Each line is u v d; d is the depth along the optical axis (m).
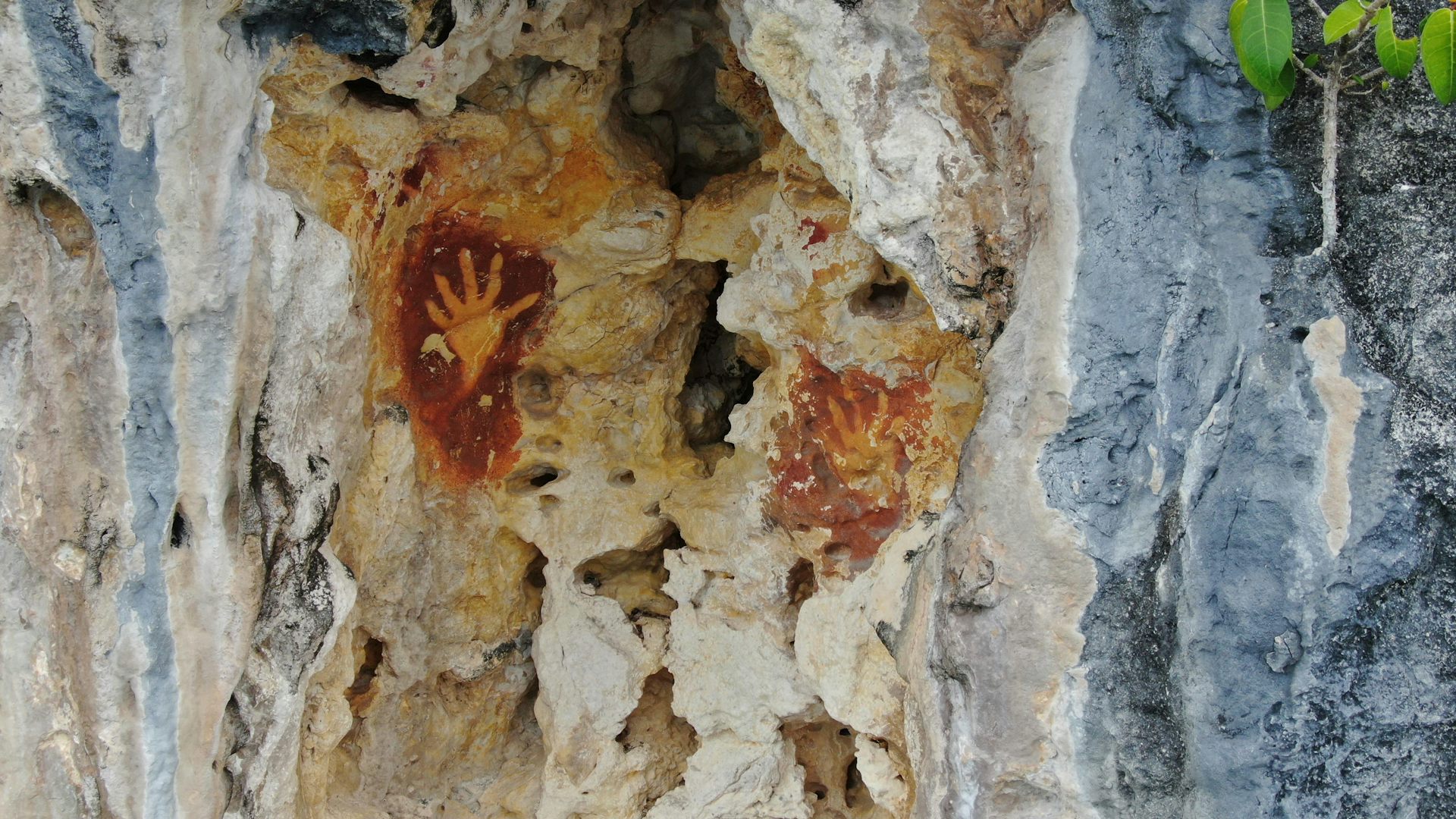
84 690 3.25
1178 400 3.07
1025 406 3.13
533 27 3.41
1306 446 3.02
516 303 3.69
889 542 3.52
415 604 3.78
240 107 3.15
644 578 3.94
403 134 3.42
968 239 3.17
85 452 3.20
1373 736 3.04
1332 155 2.98
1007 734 3.17
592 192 3.63
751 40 3.21
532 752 3.99
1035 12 3.14
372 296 3.52
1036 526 3.13
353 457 3.55
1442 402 2.98
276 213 3.20
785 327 3.57
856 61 3.15
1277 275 3.03
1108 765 3.15
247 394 3.25
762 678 3.73
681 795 3.81
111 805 3.30
